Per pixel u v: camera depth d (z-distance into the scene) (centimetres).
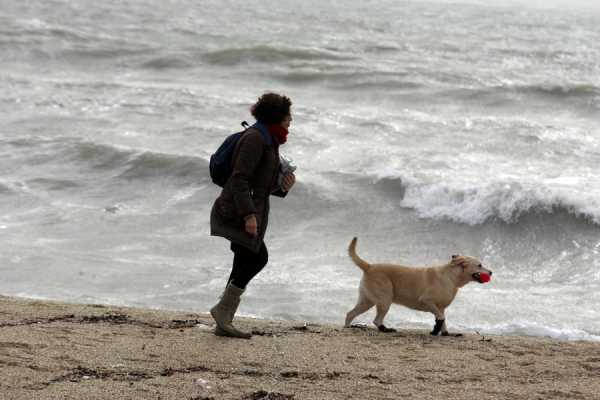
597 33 5438
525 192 1658
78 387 549
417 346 762
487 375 649
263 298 1202
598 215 1588
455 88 2900
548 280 1344
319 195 1769
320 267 1383
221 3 6544
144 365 620
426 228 1642
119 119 2406
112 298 1211
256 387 570
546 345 804
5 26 3825
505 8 8631
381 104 2727
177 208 1720
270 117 666
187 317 905
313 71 3200
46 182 1861
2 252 1408
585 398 582
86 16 4806
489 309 1161
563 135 2236
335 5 7231
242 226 664
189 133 2266
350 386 587
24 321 798
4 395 524
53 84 2878
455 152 2069
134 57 3500
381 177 1831
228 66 3397
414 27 5288
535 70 3450
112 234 1542
